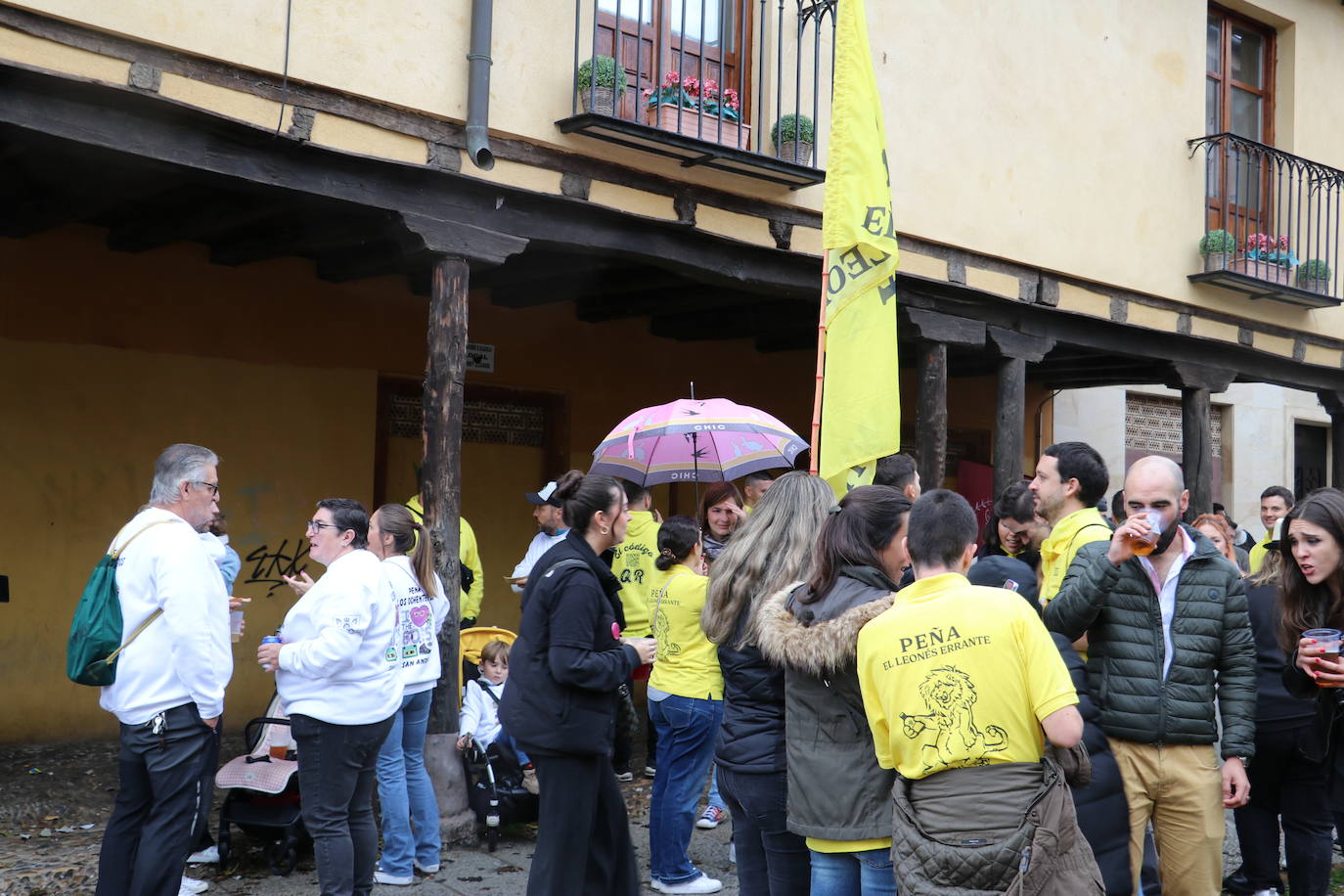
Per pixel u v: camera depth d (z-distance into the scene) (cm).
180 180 602
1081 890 283
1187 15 1090
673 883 504
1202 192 1090
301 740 416
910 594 305
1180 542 392
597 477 418
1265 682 457
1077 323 974
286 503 824
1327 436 1600
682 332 998
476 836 576
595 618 401
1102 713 389
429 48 624
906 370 1205
